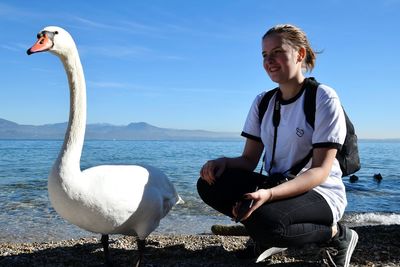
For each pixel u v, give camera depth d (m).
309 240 1.57
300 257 2.13
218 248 2.37
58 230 3.56
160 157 18.19
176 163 13.81
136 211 1.77
